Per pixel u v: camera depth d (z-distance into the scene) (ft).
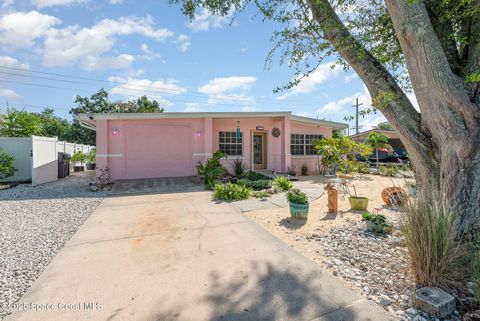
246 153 37.35
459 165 8.59
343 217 15.38
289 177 33.22
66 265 9.13
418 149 9.78
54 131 89.76
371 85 10.53
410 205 7.94
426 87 8.64
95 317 6.22
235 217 15.48
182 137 33.35
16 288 7.65
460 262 7.27
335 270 8.57
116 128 30.66
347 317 6.09
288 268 8.75
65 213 16.65
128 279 8.11
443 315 5.91
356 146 32.53
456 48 10.08
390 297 6.89
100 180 27.61
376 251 10.02
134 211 17.02
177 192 23.80
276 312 6.33
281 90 13.87
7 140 30.48
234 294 7.18
